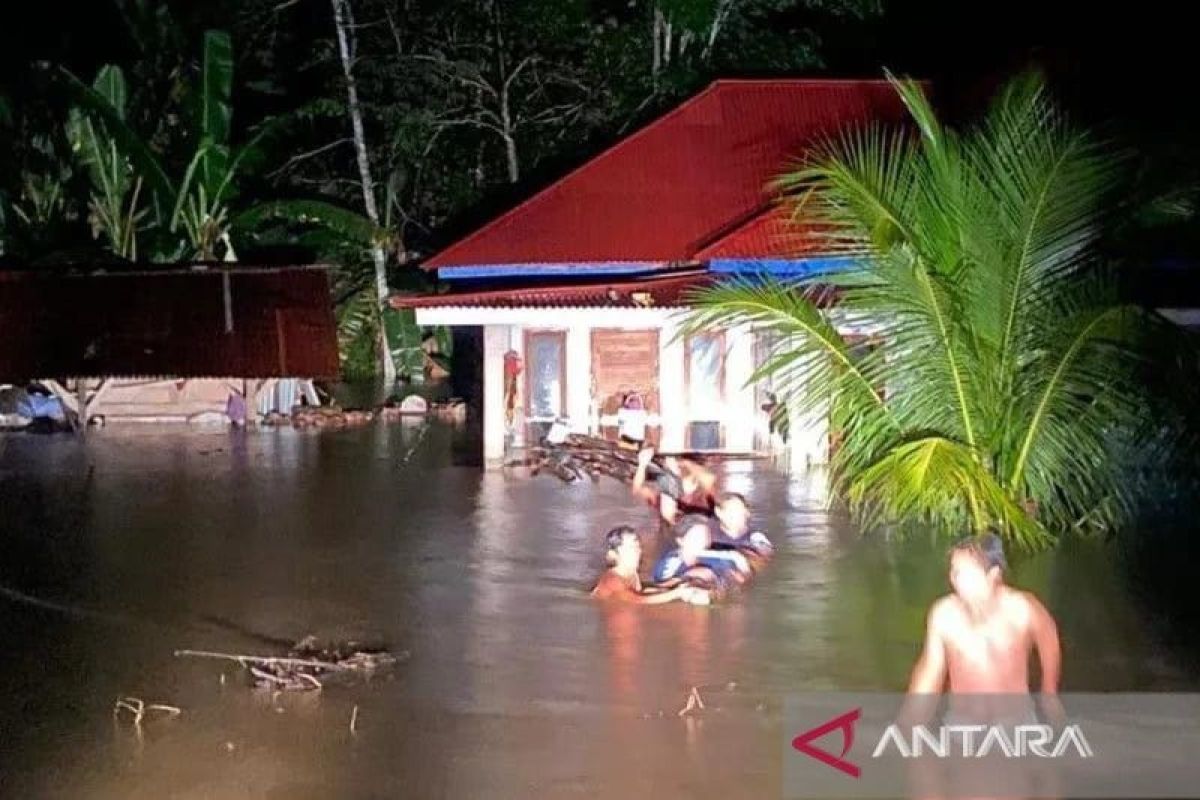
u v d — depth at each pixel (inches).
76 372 1146.7
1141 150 689.0
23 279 1184.8
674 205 950.4
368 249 1450.5
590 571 576.7
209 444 1042.7
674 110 1005.2
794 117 1000.2
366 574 575.2
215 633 485.1
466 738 374.3
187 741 374.3
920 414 631.2
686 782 342.0
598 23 1412.4
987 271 615.5
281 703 405.4
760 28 1375.5
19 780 347.6
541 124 1448.1
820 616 497.4
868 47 1341.0
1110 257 663.1
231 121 1402.6
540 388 944.3
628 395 933.8
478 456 955.3
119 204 1282.0
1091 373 618.8
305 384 1256.8
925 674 360.8
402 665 442.0
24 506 754.8
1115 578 549.6
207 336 1187.3
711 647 458.3
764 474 841.5
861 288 639.8
